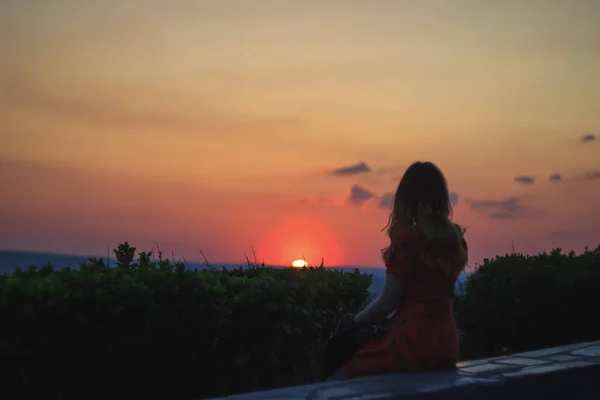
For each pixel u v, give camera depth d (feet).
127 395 16.02
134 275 16.76
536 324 26.45
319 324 18.89
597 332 25.64
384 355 13.61
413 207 13.78
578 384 13.83
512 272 27.14
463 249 13.89
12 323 14.34
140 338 15.55
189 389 16.85
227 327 17.07
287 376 18.33
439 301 13.53
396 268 13.43
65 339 14.83
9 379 14.48
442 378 12.71
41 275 16.55
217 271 21.03
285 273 20.86
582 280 25.68
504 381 12.63
